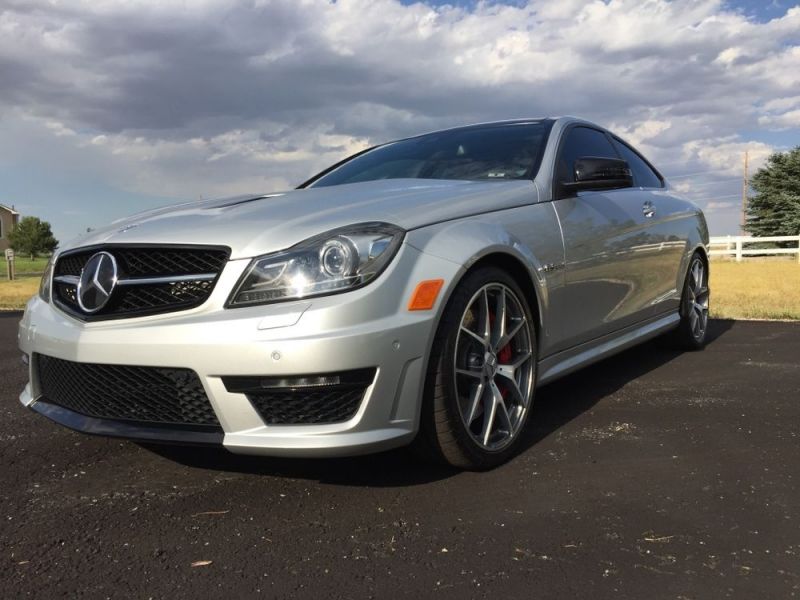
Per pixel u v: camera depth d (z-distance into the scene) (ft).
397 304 7.48
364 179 12.14
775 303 26.50
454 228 8.41
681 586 5.83
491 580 6.01
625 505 7.52
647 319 13.98
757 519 7.11
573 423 10.65
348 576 6.14
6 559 6.58
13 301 36.42
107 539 6.97
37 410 8.89
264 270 7.39
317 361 6.99
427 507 7.59
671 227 14.73
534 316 9.76
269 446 7.23
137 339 7.53
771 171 138.72
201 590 5.96
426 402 7.91
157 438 7.66
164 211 9.96
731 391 12.48
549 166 10.91
